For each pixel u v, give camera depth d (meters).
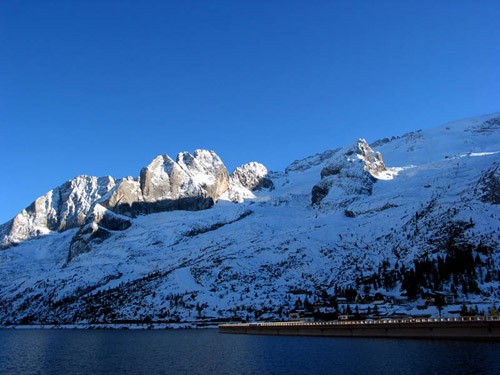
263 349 169.25
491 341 151.75
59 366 145.50
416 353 136.50
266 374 120.88
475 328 157.88
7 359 162.38
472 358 122.62
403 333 179.25
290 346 175.12
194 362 145.12
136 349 185.75
